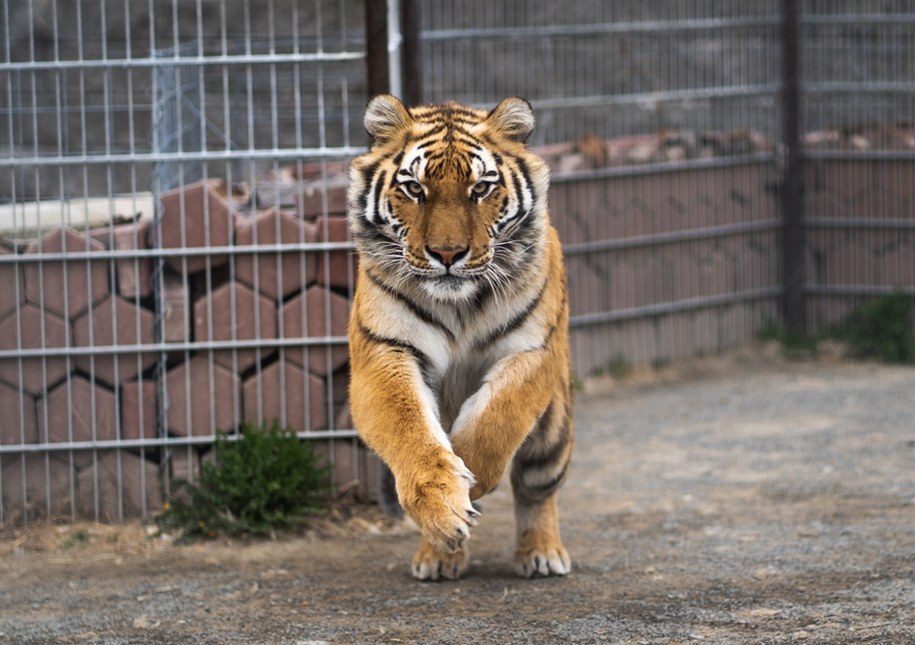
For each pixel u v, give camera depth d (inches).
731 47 606.5
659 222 566.6
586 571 308.7
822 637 245.4
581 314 546.6
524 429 274.7
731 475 407.5
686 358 583.5
